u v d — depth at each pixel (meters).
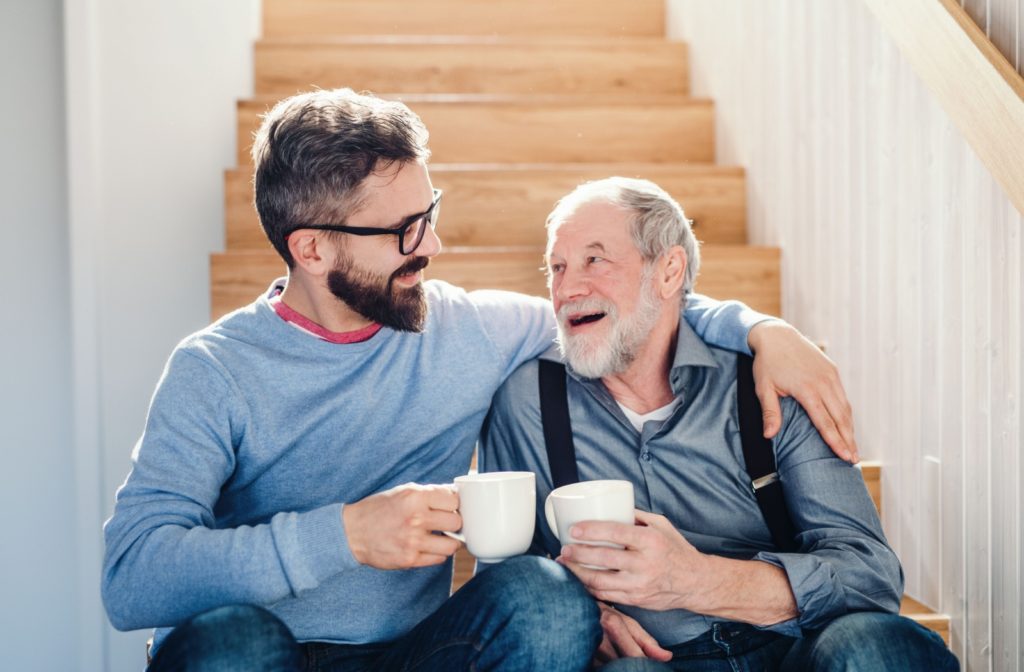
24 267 2.37
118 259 2.37
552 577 1.14
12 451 2.38
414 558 1.14
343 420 1.36
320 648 1.30
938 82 1.61
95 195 2.30
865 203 2.00
